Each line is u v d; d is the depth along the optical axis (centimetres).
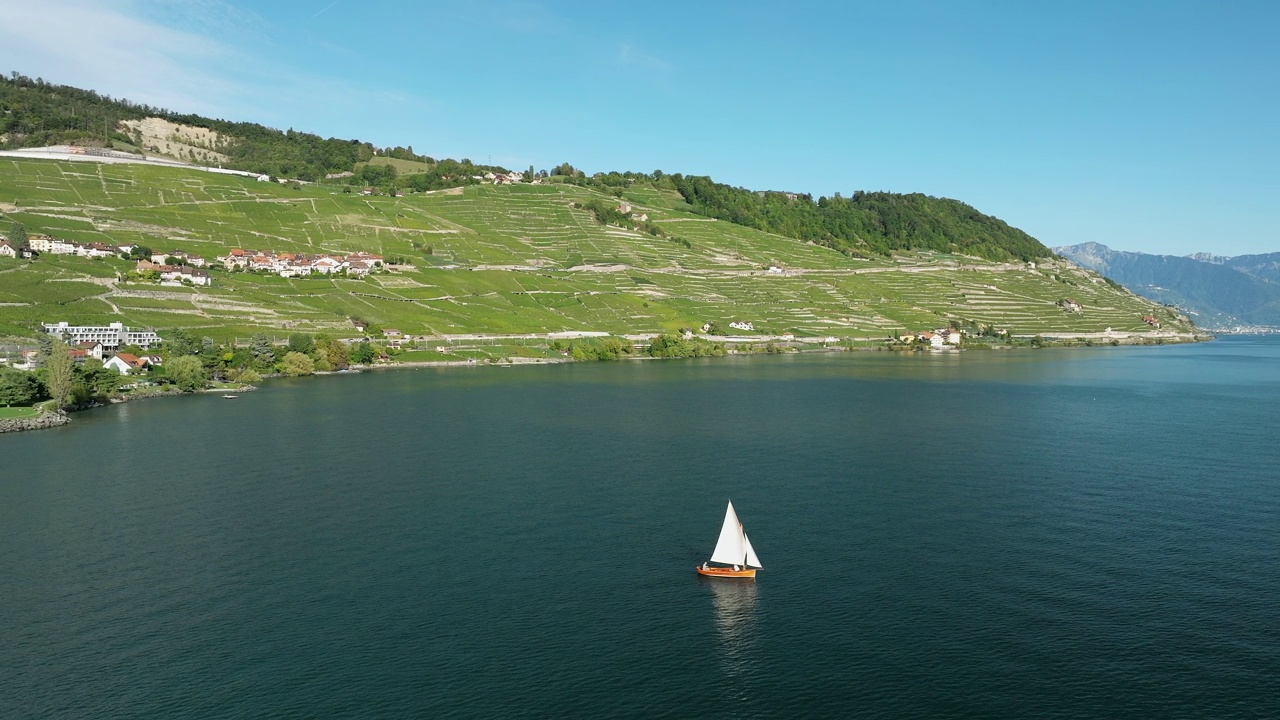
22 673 6769
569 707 6303
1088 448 14775
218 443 15188
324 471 13000
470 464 13488
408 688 6550
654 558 9194
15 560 9100
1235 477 12550
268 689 6531
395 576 8675
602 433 16262
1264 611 7744
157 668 6850
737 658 7000
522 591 8306
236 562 9056
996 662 6888
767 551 9388
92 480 12431
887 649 7119
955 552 9294
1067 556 9150
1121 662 6862
